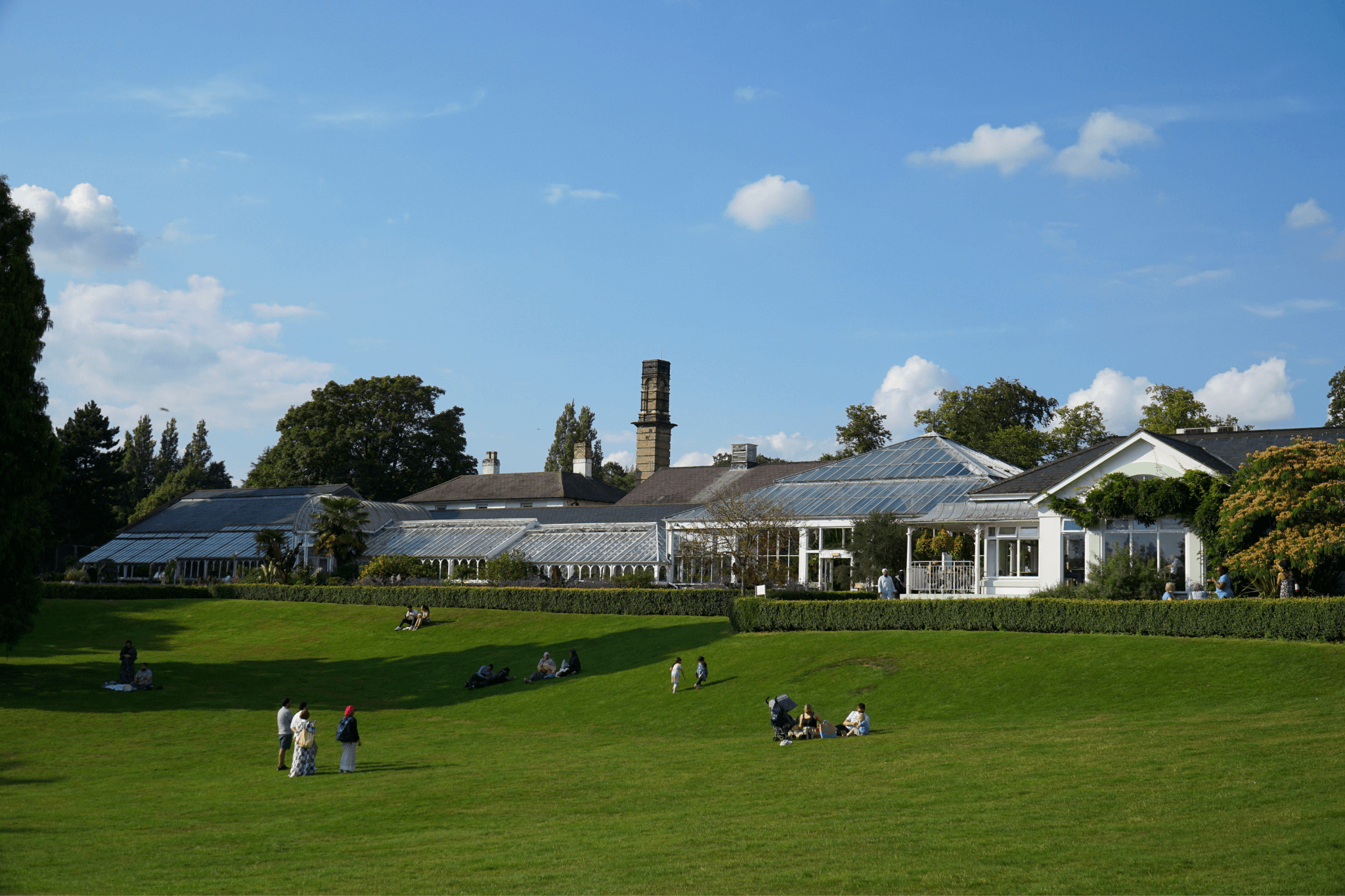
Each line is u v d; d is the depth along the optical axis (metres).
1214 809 17.42
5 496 45.59
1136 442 44.88
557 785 24.50
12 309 46.06
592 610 60.91
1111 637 37.69
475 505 109.06
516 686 45.88
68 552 115.06
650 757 28.06
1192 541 43.03
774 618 48.19
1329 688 28.86
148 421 175.25
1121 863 15.02
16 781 28.06
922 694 35.12
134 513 143.38
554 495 105.12
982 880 14.67
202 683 49.16
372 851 18.67
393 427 117.75
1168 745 22.94
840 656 41.16
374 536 91.44
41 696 44.25
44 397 49.25
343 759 28.34
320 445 115.50
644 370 118.44
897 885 14.70
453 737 34.91
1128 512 44.34
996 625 41.56
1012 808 18.62
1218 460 44.25
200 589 78.31
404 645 58.47
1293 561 36.25
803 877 15.33
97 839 20.34
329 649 59.44
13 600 46.81
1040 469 52.69
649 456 116.56
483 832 19.75
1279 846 15.14
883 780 22.23
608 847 17.83
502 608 64.69
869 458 70.81
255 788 26.25
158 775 29.03
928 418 99.81
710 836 18.20
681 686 41.19
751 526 62.47
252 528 94.12
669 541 73.44
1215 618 36.00
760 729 33.72
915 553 56.25
